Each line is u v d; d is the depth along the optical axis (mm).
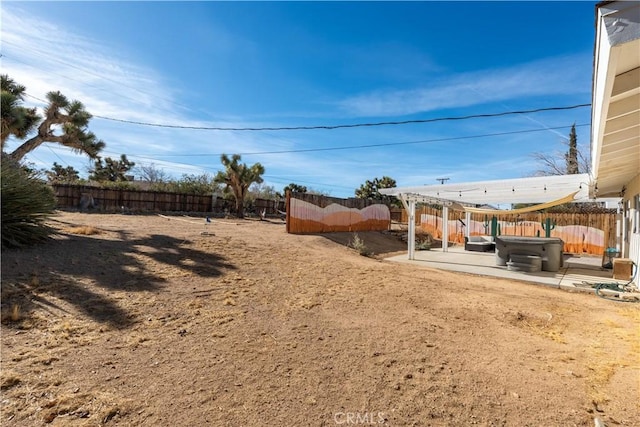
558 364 2900
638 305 5367
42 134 8656
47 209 6059
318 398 2254
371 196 33531
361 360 2877
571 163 22203
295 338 3332
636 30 1648
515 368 2799
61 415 1941
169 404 2109
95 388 2250
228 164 21469
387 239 16203
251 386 2379
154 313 3770
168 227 10711
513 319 4277
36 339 2916
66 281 4348
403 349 3143
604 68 2051
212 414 2027
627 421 2059
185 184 26188
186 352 2895
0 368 2398
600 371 2760
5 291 3781
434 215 20234
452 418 2066
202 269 5836
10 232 5242
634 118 3369
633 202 8234
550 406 2215
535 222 15812
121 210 18047
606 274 8648
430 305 4789
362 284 5949
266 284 5438
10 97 7363
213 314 3895
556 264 9008
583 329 3969
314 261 7883
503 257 9625
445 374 2656
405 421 2023
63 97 8883
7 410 1955
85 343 2934
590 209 19578
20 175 5938
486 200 13250
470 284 6691
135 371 2518
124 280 4742
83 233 7344
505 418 2076
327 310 4336
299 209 13695
